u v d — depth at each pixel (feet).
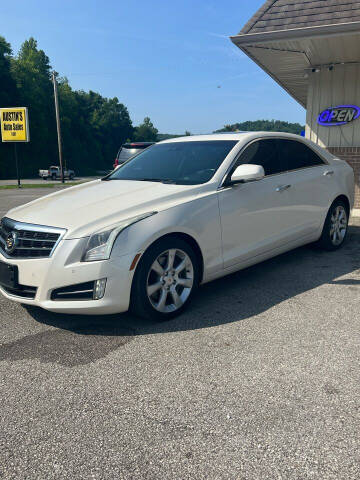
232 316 12.41
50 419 7.81
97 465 6.63
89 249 10.88
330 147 30.58
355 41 24.18
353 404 8.04
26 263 11.34
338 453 6.75
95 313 11.14
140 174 15.31
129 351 10.36
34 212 12.41
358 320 11.96
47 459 6.79
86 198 13.08
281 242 15.81
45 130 276.41
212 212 12.96
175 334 11.27
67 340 11.05
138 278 11.28
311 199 17.15
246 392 8.51
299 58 28.60
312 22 23.81
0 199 53.57
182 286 12.65
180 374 9.25
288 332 11.25
